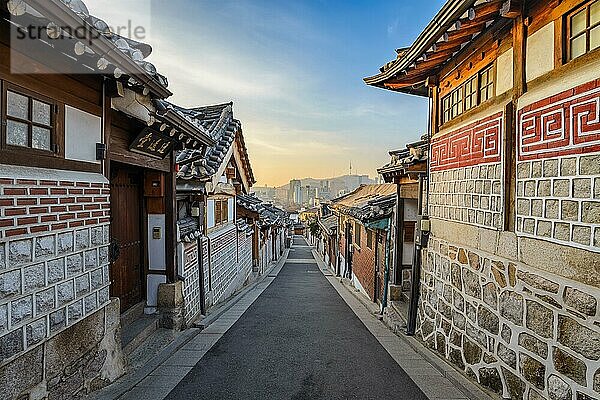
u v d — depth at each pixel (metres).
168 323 6.27
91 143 3.81
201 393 4.21
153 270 6.36
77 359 3.53
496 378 4.05
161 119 4.91
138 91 4.11
